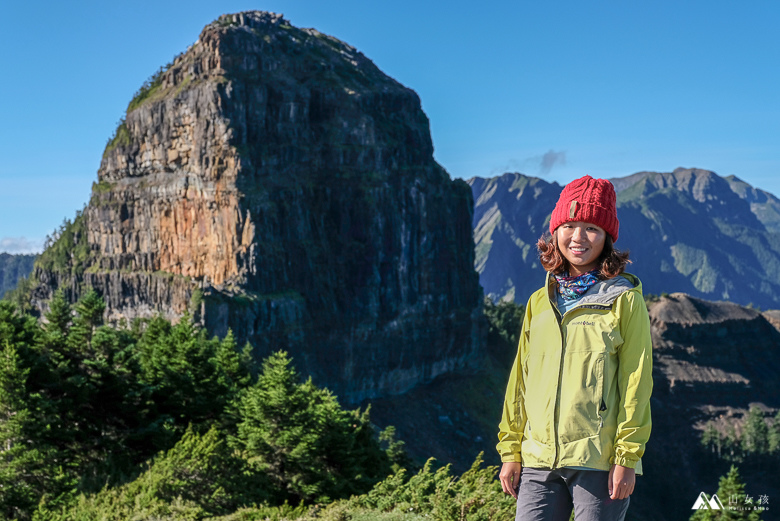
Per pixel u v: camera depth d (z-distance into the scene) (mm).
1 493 29203
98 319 42656
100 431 39750
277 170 189750
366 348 196250
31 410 35438
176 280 188125
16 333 41562
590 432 4895
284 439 36344
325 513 18656
